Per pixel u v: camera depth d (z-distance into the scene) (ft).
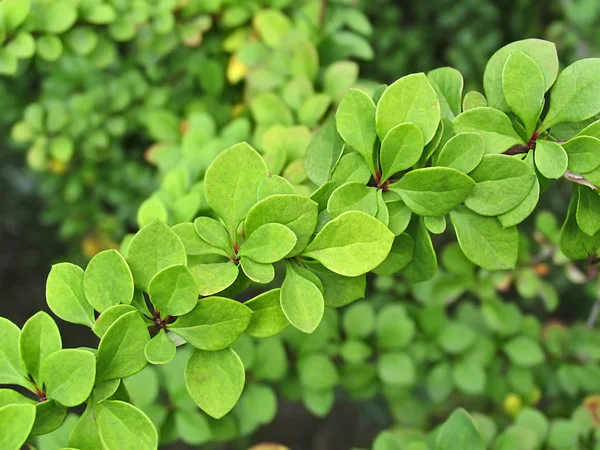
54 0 0.86
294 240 0.51
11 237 2.02
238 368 0.52
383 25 1.54
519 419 0.88
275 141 0.75
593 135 0.56
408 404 1.09
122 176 1.43
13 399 0.50
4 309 2.06
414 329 1.00
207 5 1.02
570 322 1.54
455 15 1.60
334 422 2.01
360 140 0.56
